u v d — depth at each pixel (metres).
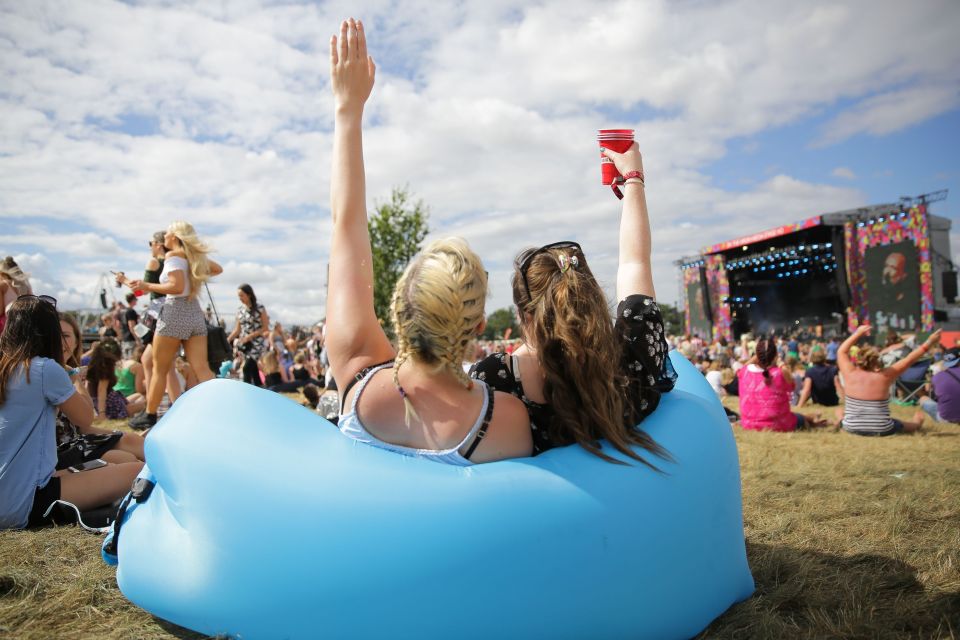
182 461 1.60
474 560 1.46
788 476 3.55
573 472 1.59
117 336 10.19
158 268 5.74
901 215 18.47
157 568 1.66
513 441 1.64
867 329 5.80
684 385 2.21
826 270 23.27
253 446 1.58
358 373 1.64
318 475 1.52
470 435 1.58
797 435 5.69
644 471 1.64
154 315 4.91
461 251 1.52
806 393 8.91
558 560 1.50
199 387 1.79
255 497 1.52
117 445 3.26
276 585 1.49
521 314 1.77
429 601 1.46
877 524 2.66
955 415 6.41
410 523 1.46
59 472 2.85
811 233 21.59
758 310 25.20
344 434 1.62
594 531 1.53
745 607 1.91
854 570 2.18
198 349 4.98
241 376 8.09
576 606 1.52
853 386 5.73
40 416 2.72
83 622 1.81
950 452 4.42
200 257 4.91
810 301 24.44
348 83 1.78
